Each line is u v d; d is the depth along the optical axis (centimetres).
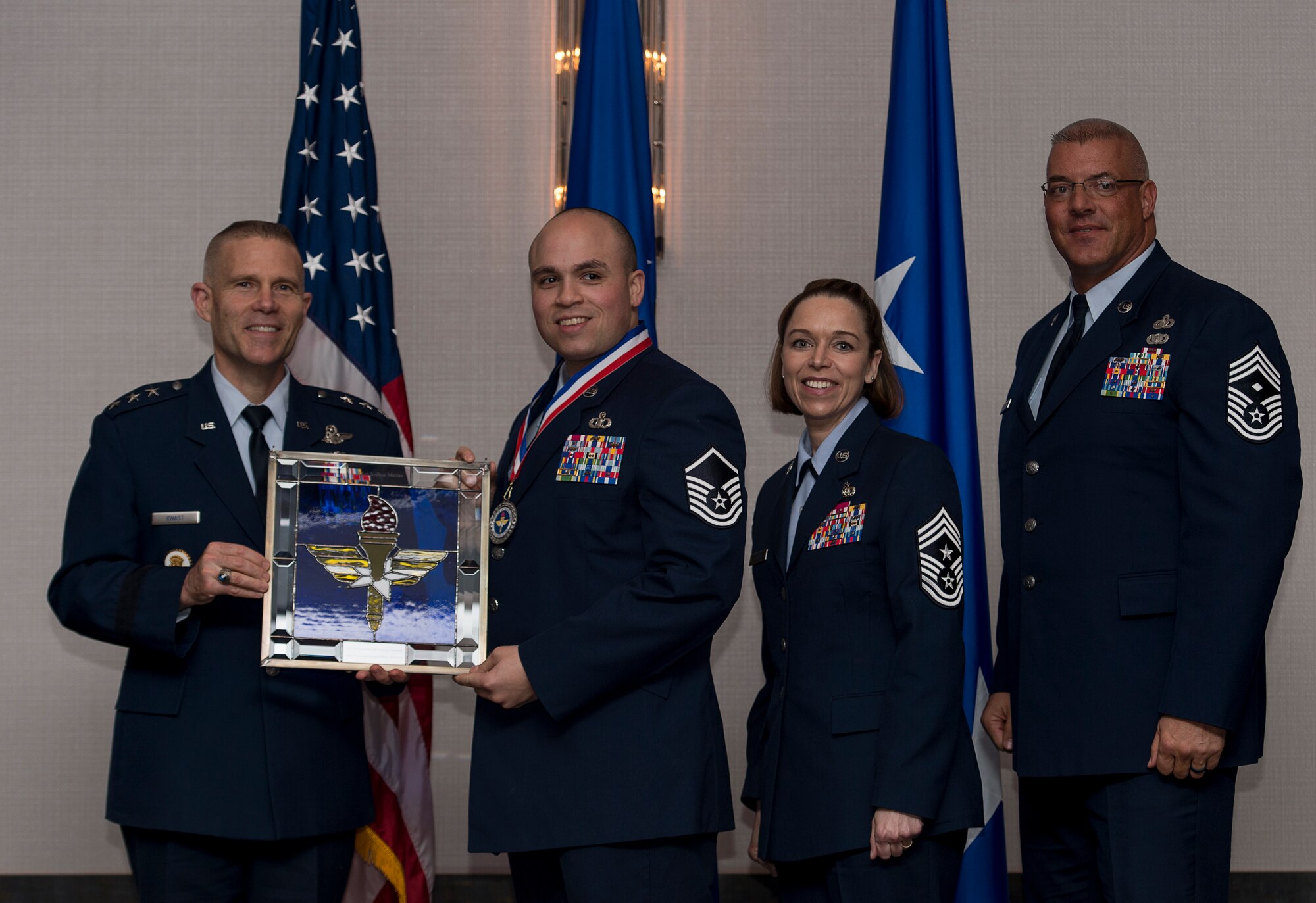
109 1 373
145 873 223
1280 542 211
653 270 330
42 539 362
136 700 223
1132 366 228
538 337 372
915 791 209
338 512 216
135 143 371
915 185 317
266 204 371
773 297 373
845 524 231
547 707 197
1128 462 225
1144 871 215
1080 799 233
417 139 374
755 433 371
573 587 208
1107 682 221
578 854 203
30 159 370
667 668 210
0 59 371
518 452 230
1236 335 218
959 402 308
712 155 375
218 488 226
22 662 360
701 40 377
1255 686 223
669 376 215
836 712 223
